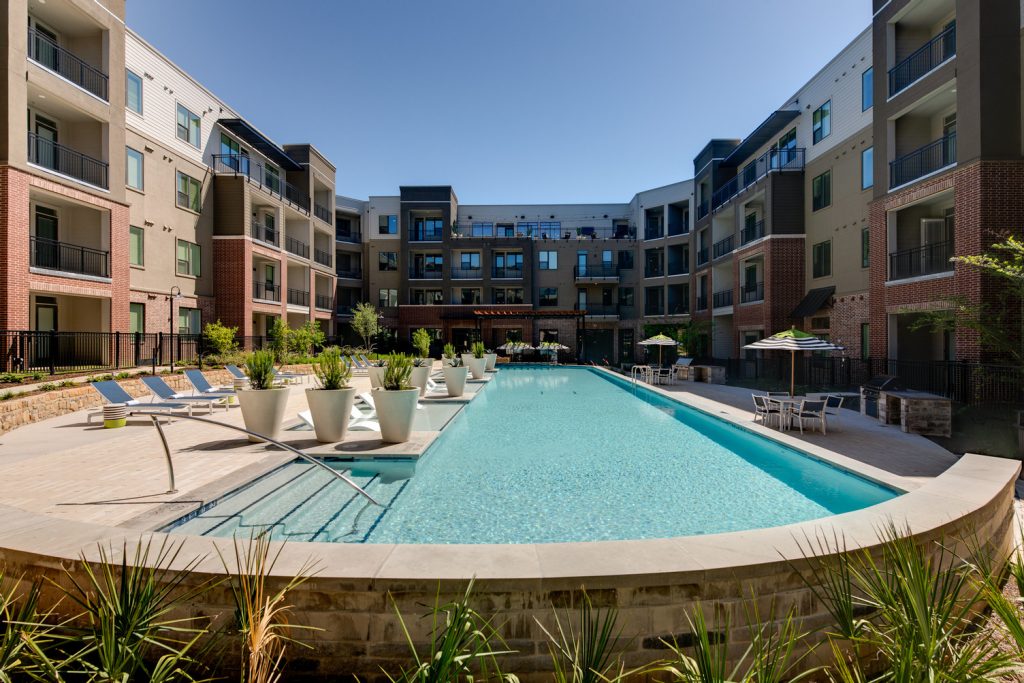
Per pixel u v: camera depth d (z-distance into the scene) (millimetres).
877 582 2771
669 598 2752
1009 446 7879
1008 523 4551
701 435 9523
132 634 2408
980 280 11938
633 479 6527
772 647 2840
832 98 19781
